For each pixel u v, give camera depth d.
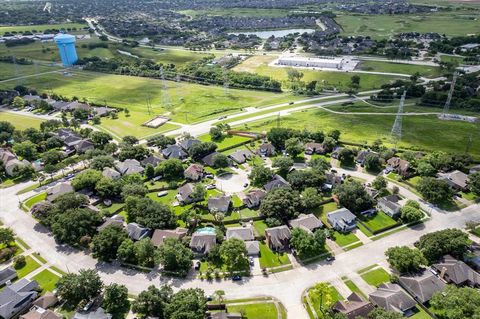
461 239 134.12
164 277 133.00
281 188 168.50
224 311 117.12
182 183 191.75
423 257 130.25
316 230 146.88
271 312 117.62
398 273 131.25
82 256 143.88
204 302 113.88
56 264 140.12
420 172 188.38
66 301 123.00
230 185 189.88
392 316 103.94
